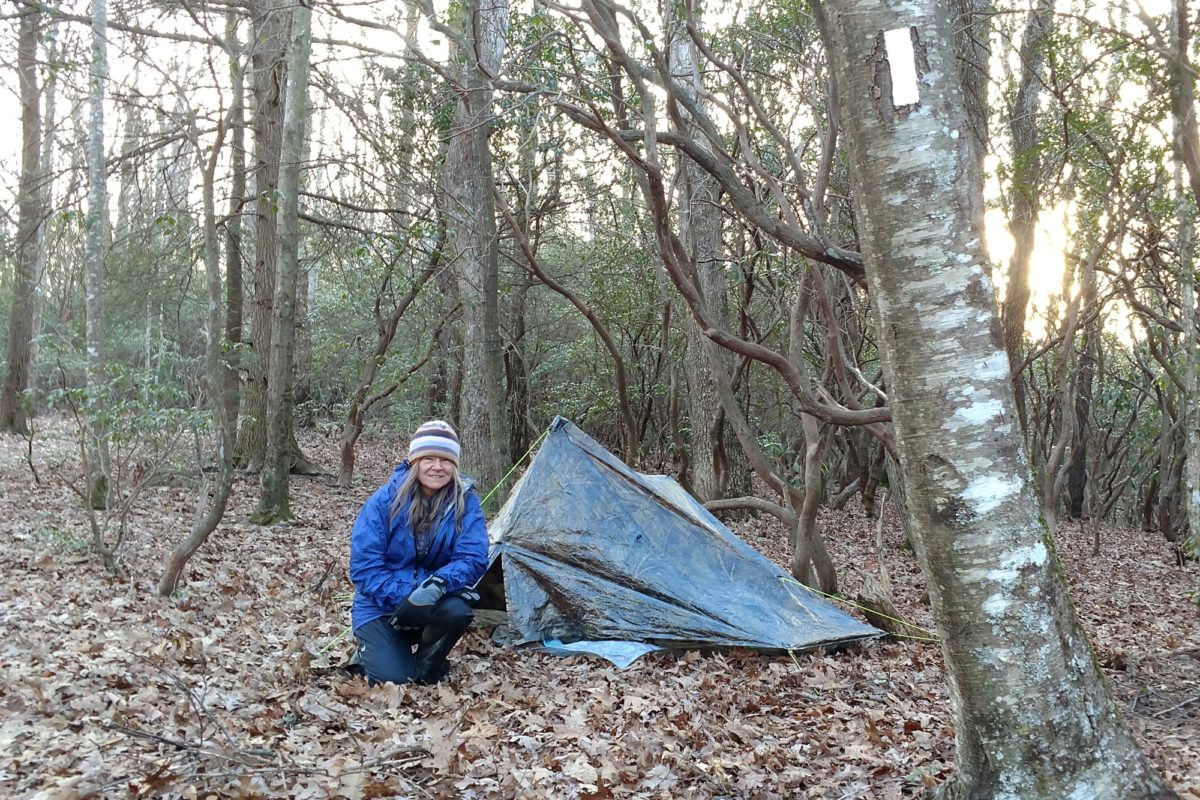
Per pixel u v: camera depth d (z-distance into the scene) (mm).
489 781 3484
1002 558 2762
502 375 8578
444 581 4637
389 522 4828
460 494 4910
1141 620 8867
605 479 6590
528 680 5082
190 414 6324
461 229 11859
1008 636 2756
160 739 3236
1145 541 16375
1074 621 2850
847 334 11578
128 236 10703
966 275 2785
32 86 13078
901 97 2801
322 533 9812
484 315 8508
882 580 6961
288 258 9867
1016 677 2750
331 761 3371
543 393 19953
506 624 5941
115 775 3045
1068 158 8297
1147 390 17188
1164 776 3771
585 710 4551
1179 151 5355
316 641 5383
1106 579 11594
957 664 2832
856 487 16797
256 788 3066
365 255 11992
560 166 10961
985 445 2771
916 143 2795
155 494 10531
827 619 6410
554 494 6414
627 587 6074
